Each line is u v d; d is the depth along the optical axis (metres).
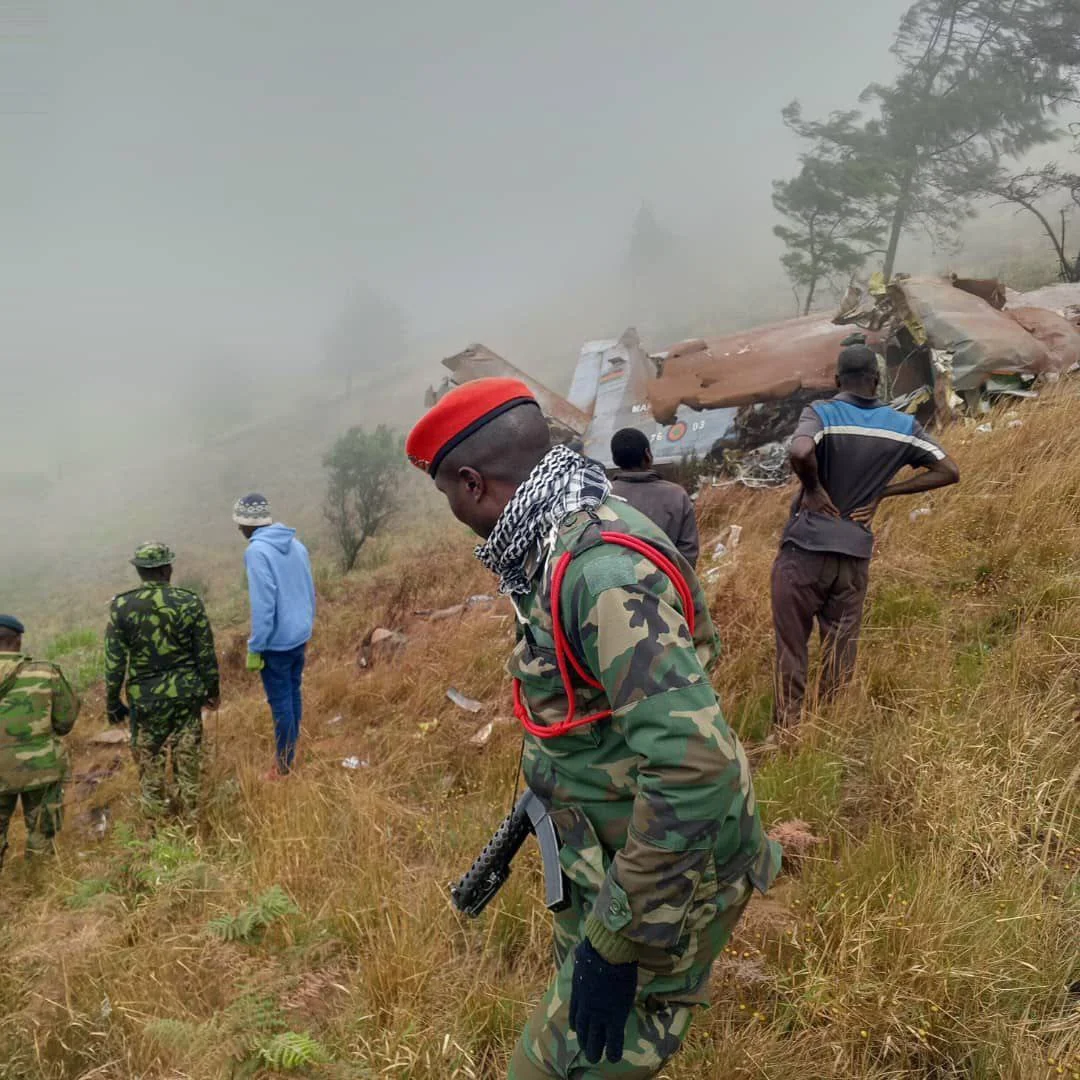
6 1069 2.39
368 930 2.72
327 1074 2.13
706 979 1.44
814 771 2.95
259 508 4.87
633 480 3.71
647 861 1.16
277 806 3.81
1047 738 2.84
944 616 3.87
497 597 6.82
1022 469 5.09
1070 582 3.82
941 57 20.59
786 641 3.43
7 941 2.94
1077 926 2.16
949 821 2.59
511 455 1.43
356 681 6.00
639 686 1.17
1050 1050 1.85
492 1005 2.34
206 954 2.66
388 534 18.05
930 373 7.24
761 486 7.37
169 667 4.58
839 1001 2.03
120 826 3.59
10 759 4.43
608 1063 1.37
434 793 3.82
